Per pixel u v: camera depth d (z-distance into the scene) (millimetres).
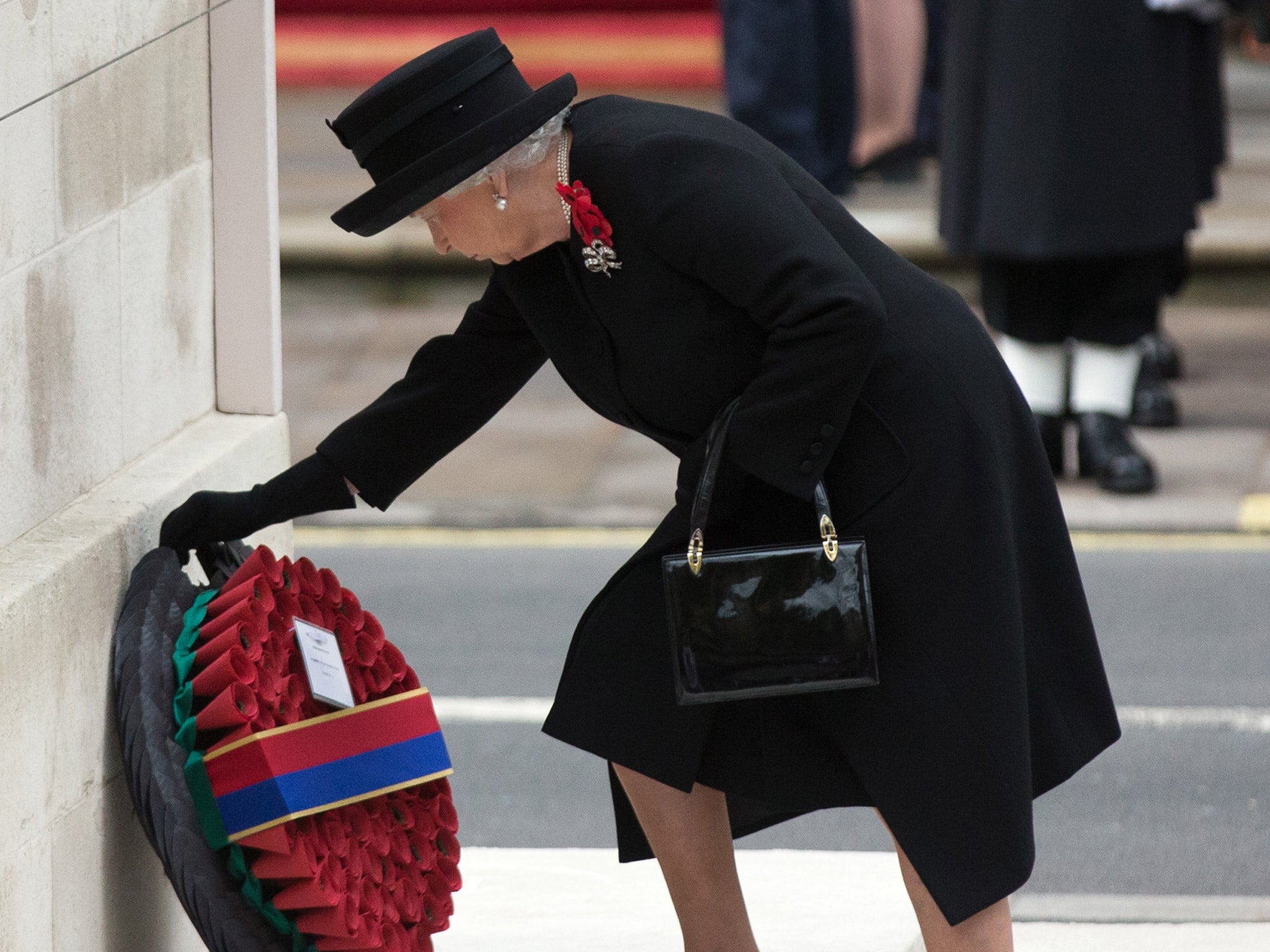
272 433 13617
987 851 10531
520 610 23359
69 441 11219
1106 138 25375
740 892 12102
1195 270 39000
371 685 11555
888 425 10555
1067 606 11305
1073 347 27906
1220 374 33938
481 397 12000
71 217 11141
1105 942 13836
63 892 10336
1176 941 13844
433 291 40406
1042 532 11250
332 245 40344
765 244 10039
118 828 11102
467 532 26734
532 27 58312
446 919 11938
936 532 10562
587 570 25031
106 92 11594
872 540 10594
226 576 11828
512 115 10195
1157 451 29359
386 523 27172
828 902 14461
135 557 11312
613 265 10484
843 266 10070
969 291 39531
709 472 10422
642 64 56281
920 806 10578
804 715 10898
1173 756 18578
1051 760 11156
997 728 10539
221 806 10328
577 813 17375
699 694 10438
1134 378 27531
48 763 10102
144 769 10344
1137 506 26781
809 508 10742
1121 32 25250
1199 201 28328
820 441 10227
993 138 25844
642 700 11266
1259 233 39281
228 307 13586
